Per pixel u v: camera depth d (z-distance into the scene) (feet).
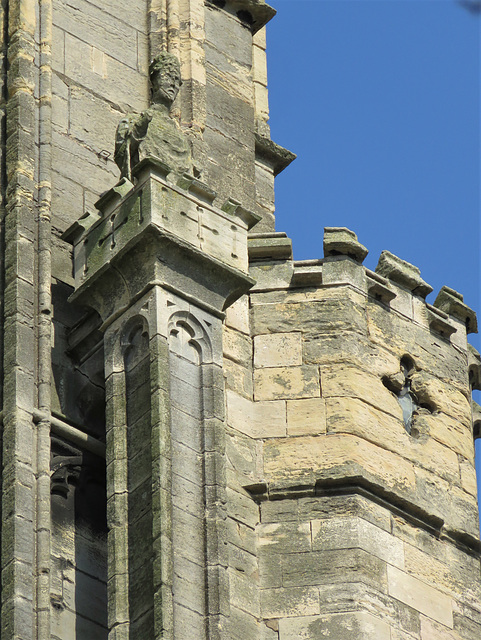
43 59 181.37
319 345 175.22
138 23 193.67
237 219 168.55
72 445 164.04
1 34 182.50
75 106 183.52
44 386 163.63
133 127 171.42
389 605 164.66
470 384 186.70
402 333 179.52
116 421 158.92
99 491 164.45
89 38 188.34
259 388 173.58
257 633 162.09
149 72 176.45
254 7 203.62
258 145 198.80
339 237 179.22
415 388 178.19
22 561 153.89
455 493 174.70
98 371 167.22
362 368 175.01
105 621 158.10
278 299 177.37
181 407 159.02
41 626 152.25
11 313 165.78
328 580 164.25
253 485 168.25
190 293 163.53
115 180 182.50
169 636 147.95
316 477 168.66
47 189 173.99
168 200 165.17
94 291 166.09
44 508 157.28
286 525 167.12
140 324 162.09
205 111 193.47
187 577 151.64
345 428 171.12
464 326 185.26
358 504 167.84
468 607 169.68
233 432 170.30
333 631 161.68
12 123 176.35
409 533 169.89
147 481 154.71
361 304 177.99
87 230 169.17
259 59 205.46
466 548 173.17
